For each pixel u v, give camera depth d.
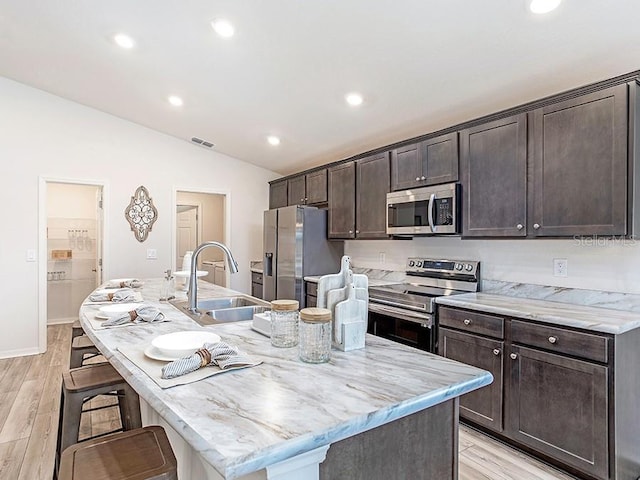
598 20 1.88
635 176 2.02
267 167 5.66
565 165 2.29
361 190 3.94
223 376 1.22
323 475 1.00
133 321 1.96
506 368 2.34
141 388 1.14
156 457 1.21
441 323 2.74
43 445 2.39
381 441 1.12
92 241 6.06
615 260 2.38
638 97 2.04
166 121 4.47
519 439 2.27
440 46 2.31
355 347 1.52
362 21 2.22
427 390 1.12
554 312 2.24
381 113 3.34
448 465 1.30
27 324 4.19
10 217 4.11
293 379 1.20
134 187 4.77
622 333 1.92
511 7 1.91
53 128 4.30
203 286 3.51
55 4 2.59
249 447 0.81
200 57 2.93
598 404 1.94
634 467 2.04
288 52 2.68
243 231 5.54
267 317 1.79
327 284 1.52
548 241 2.71
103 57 3.19
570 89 2.46
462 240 3.32
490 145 2.71
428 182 3.18
